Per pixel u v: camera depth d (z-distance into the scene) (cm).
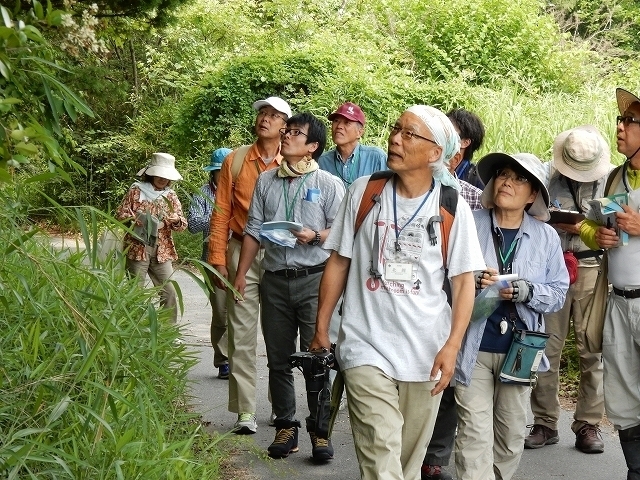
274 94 1816
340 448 653
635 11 2369
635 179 555
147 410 481
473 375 503
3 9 283
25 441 392
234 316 675
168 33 2041
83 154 2019
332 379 704
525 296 501
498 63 1895
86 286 534
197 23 2172
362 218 447
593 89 1675
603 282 568
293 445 636
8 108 300
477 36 1947
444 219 439
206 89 1858
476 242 444
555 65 1898
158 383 586
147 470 436
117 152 2027
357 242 449
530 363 500
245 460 616
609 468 629
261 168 691
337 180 629
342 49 1867
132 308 571
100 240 616
